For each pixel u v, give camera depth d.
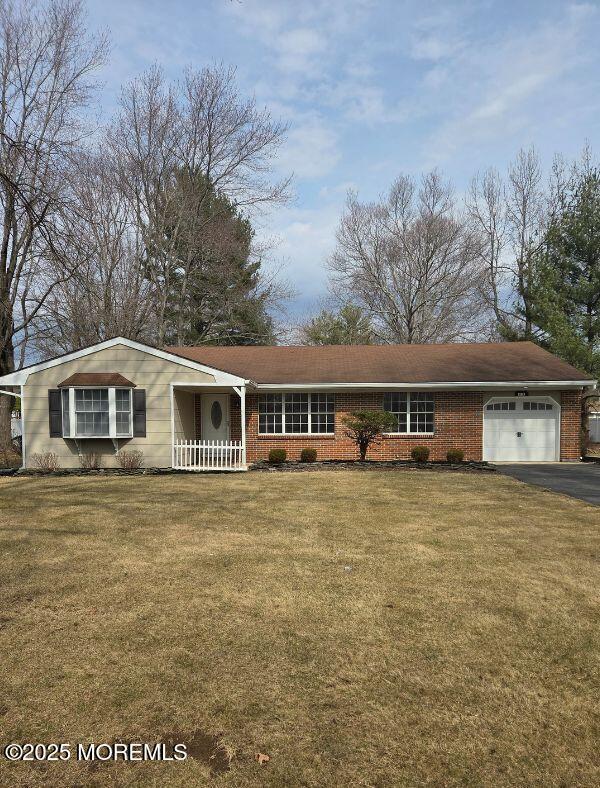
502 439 17.42
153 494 10.34
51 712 3.11
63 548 6.42
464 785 2.55
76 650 3.85
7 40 19.25
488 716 3.09
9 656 3.75
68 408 14.92
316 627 4.23
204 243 28.20
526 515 8.28
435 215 35.81
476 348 20.64
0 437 21.53
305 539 6.84
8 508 8.88
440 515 8.29
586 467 15.23
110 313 24.25
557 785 2.55
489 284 34.53
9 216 12.35
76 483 11.99
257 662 3.68
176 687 3.37
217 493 10.45
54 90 20.08
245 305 29.97
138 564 5.79
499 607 4.62
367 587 5.09
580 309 22.31
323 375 17.70
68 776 2.61
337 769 2.65
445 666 3.64
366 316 38.50
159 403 15.02
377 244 37.12
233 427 17.73
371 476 13.09
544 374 17.14
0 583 5.19
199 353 21.14
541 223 30.92
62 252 10.90
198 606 4.64
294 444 17.64
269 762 2.70
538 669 3.60
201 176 27.98
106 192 23.83
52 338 23.05
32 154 10.96
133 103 25.86
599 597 4.84
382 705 3.19
